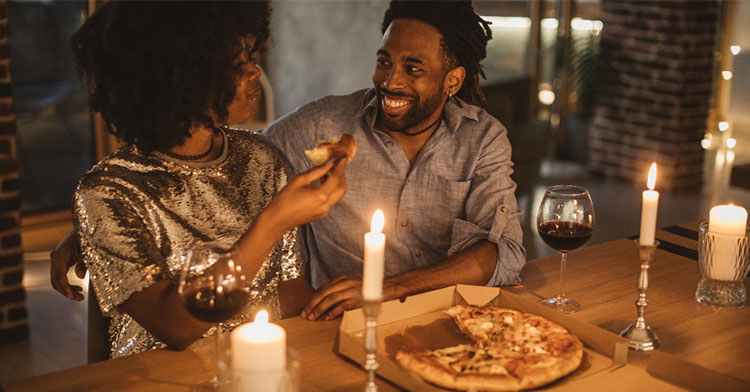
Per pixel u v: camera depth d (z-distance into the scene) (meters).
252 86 1.52
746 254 1.54
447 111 1.83
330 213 1.92
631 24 5.53
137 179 1.47
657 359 1.22
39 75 4.57
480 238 1.75
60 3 4.59
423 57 1.68
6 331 3.20
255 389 0.93
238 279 1.18
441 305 1.44
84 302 3.62
